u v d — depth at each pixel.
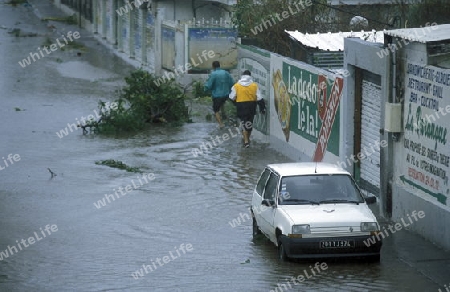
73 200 34.34
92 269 25.72
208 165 39.81
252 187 35.75
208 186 36.06
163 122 50.00
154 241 28.72
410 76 28.25
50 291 23.70
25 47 84.31
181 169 39.25
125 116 48.06
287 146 40.78
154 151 43.19
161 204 33.47
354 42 32.09
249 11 53.72
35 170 39.50
